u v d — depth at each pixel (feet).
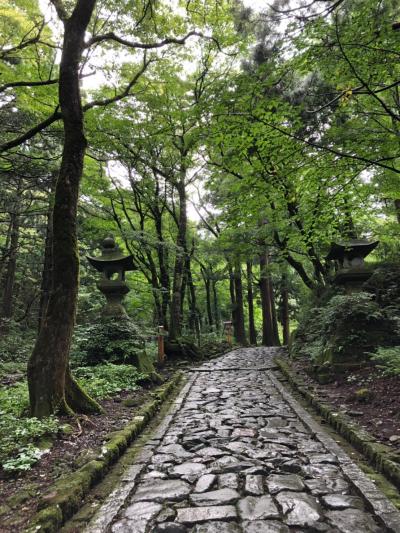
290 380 26.04
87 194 41.11
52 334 16.22
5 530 7.97
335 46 15.12
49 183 36.27
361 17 13.87
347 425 14.55
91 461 11.63
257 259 67.31
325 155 17.42
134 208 49.98
